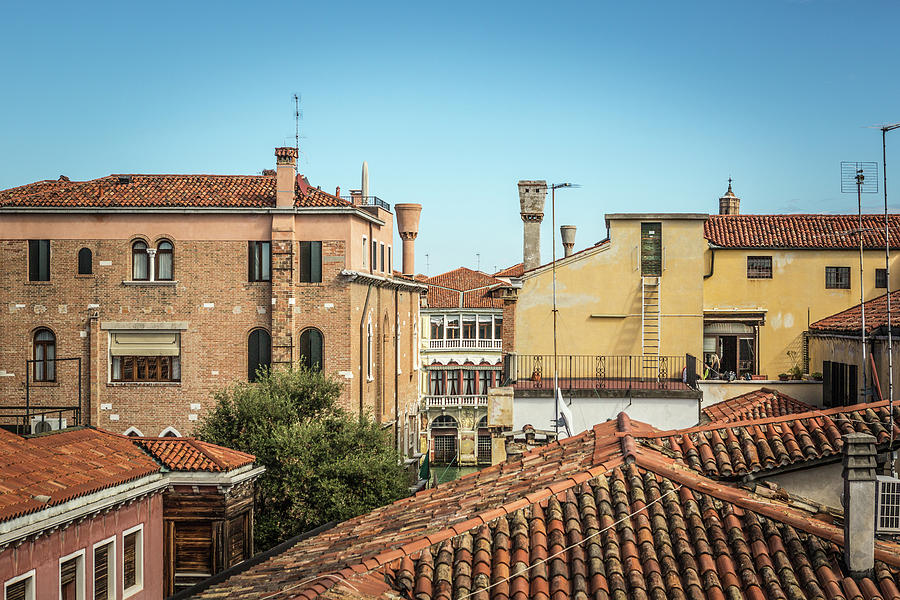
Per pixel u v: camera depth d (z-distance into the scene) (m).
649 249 34.19
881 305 33.88
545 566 11.34
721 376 36.78
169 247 48.91
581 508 12.52
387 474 38.03
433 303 83.38
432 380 82.06
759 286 39.12
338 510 36.06
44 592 21.66
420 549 11.65
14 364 49.06
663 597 10.73
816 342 36.66
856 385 30.89
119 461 26.67
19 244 49.12
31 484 22.28
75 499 22.66
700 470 14.87
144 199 48.91
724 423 16.14
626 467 13.49
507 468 17.22
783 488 14.80
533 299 34.28
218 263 48.53
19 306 49.09
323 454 37.56
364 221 51.84
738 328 39.12
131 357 48.91
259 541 36.06
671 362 33.97
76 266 48.97
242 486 30.12
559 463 15.60
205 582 19.38
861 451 11.07
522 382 31.44
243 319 48.56
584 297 34.22
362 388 50.44
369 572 11.27
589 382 30.70
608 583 11.02
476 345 82.12
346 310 47.97
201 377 48.47
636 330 34.12
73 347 48.94
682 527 11.97
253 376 48.44
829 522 13.80
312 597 10.39
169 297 48.66
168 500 28.89
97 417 48.53
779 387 33.84
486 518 12.22
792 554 11.30
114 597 24.77
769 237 39.75
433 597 10.81
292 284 47.75
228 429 38.84
